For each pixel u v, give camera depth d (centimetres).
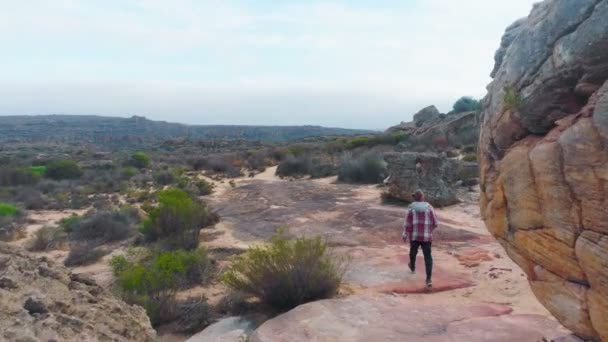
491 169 432
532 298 677
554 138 329
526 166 358
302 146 4444
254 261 705
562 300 352
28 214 1789
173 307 678
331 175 2711
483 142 449
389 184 1644
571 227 319
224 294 768
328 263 725
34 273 414
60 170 3141
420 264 877
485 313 607
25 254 474
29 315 330
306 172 2945
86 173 3262
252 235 1248
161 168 3869
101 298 439
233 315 682
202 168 3866
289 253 699
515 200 378
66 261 1063
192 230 1189
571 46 319
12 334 293
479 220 1314
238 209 1677
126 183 2680
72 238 1310
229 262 972
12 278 379
